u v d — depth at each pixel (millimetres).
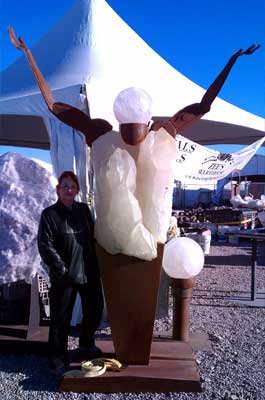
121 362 3369
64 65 7316
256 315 5203
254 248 5859
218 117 8008
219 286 6746
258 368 3627
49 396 3109
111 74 7172
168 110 6996
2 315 4094
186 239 4059
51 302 3359
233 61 3203
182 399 3066
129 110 3107
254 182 22875
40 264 3727
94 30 7789
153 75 7742
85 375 3170
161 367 3338
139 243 3160
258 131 9164
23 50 3217
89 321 3471
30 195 3777
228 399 3064
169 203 3242
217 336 4387
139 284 3252
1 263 3648
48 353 3799
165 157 3166
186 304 4035
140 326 3305
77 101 4590
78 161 4496
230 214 12547
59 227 3234
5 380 3361
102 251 3262
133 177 3139
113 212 3145
